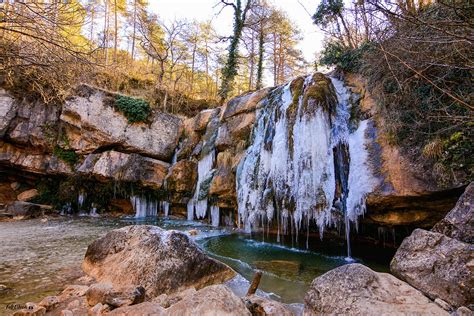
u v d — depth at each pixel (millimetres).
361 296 2627
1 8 2617
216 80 27750
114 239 4547
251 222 8195
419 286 2967
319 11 10844
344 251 6574
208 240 7559
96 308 2930
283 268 5109
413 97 5234
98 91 11812
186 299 2570
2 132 11023
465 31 3023
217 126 11195
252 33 21516
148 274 3746
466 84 4406
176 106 17797
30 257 5234
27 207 10180
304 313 2918
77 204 11773
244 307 2564
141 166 11445
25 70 3240
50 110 11703
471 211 3320
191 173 11195
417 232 3453
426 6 4676
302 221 7320
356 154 6289
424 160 4977
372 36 5855
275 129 8219
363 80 7395
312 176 6797
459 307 2465
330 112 7168
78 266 4699
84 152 11609
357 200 5887
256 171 8422
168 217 11430
